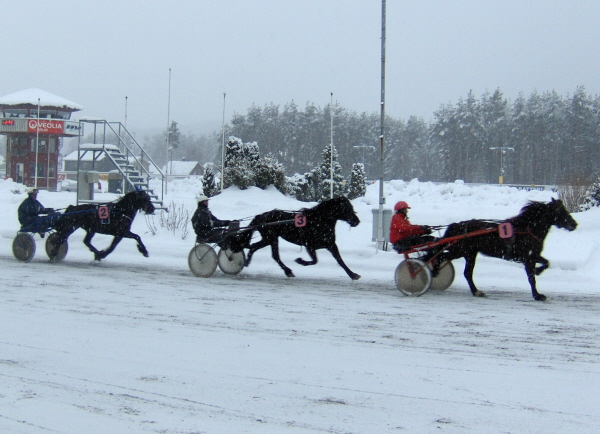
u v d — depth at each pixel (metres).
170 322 8.70
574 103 69.06
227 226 13.65
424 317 9.10
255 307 9.80
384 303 10.20
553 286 12.03
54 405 5.54
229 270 13.38
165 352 7.19
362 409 5.46
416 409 5.46
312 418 5.25
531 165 71.44
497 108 72.06
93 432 4.96
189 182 37.97
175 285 11.86
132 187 22.14
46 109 46.19
